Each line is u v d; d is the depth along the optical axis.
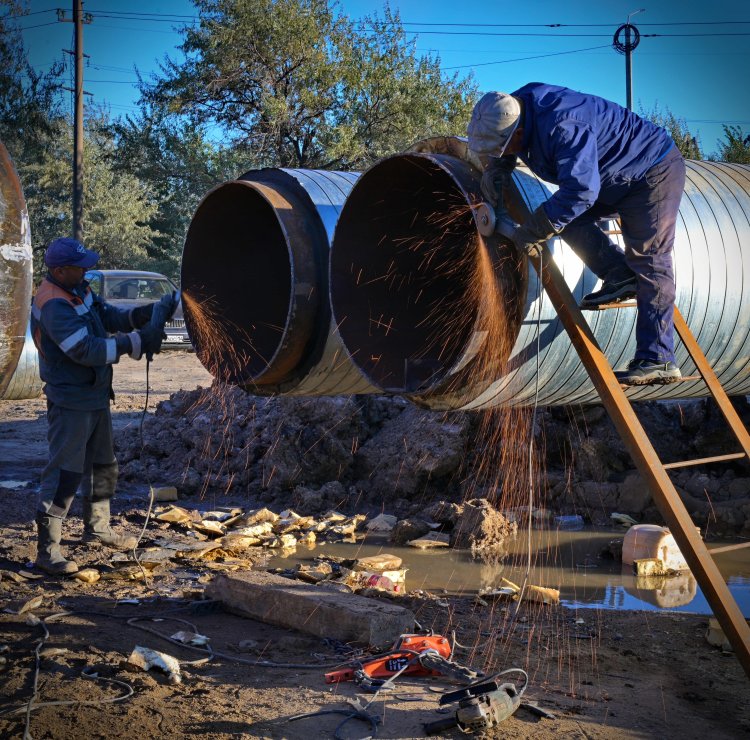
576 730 3.48
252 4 28.89
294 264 5.10
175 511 7.53
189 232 5.77
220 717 3.46
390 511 8.12
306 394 5.64
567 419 8.59
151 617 4.86
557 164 3.90
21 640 4.37
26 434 11.49
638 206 4.13
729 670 4.34
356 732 3.35
